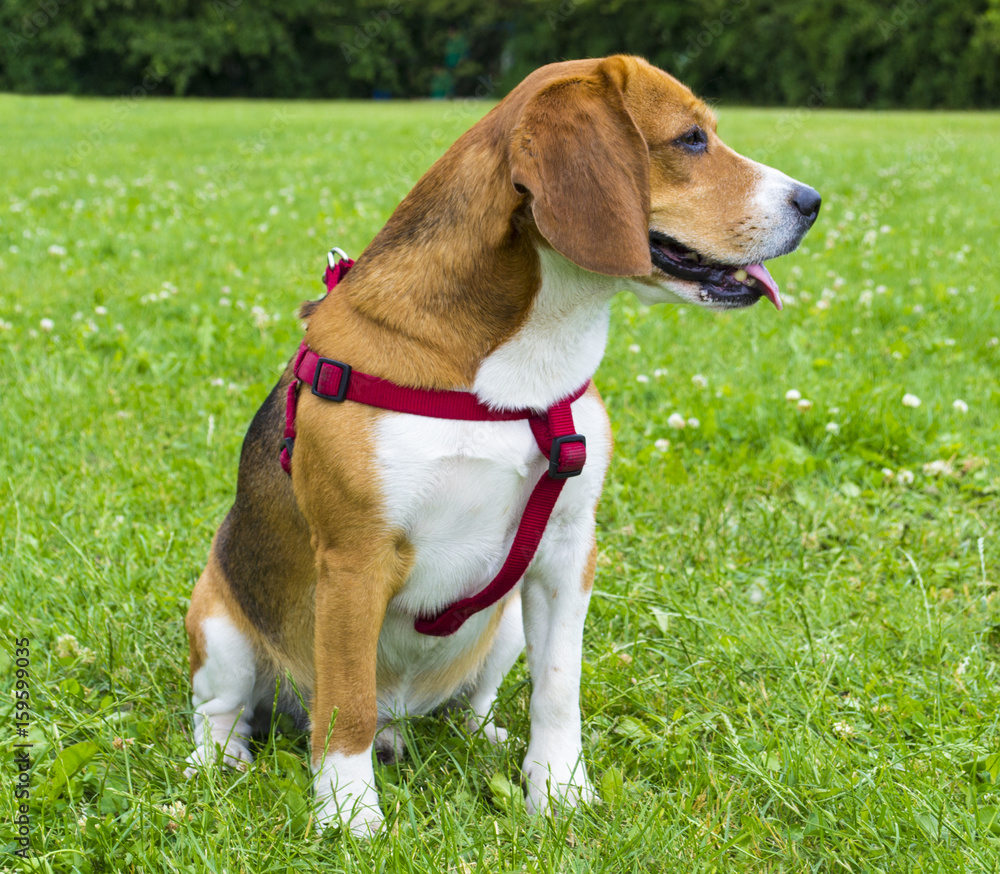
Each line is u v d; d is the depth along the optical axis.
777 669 2.94
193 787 2.42
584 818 2.33
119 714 2.73
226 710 2.80
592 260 2.12
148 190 11.44
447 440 2.25
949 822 2.27
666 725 2.66
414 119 22.16
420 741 2.76
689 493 4.00
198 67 41.34
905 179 12.16
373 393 2.24
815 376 5.20
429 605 2.47
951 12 32.25
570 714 2.50
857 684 2.90
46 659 3.03
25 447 4.35
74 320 6.11
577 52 39.34
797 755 2.47
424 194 2.38
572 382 2.32
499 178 2.23
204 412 4.78
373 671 2.34
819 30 33.97
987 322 6.08
